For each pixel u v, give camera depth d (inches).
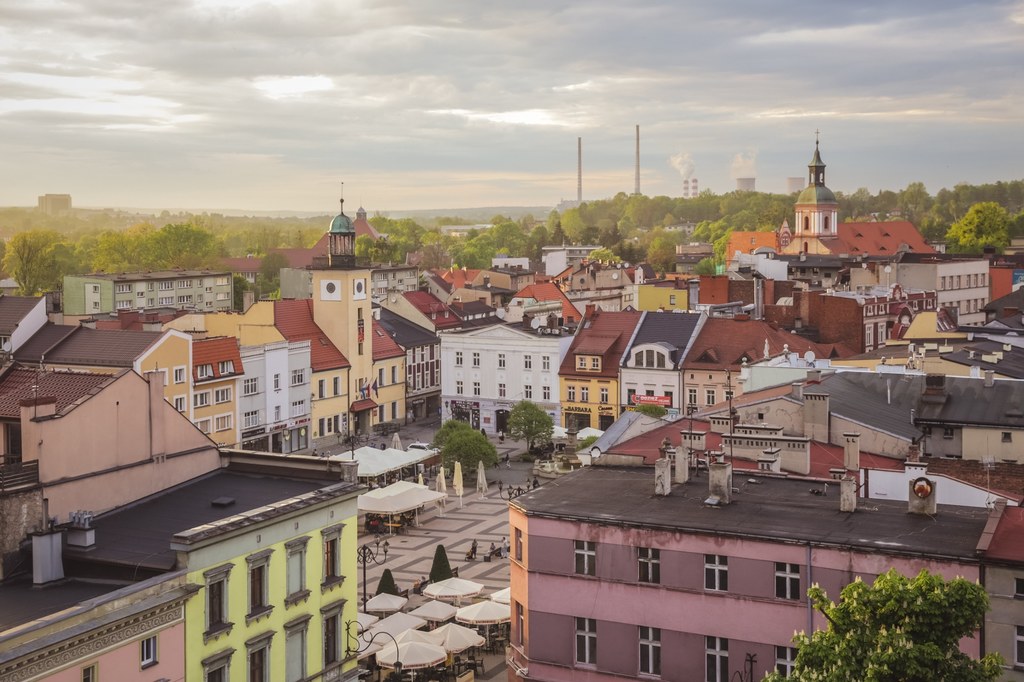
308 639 2485.2
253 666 2348.7
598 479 2859.3
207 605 2225.6
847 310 7362.2
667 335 6796.3
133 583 2193.7
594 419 6845.5
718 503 2576.3
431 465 5915.4
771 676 1851.6
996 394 3550.7
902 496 2805.1
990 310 7573.8
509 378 7155.5
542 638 2573.8
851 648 1819.6
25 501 2285.9
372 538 4805.6
